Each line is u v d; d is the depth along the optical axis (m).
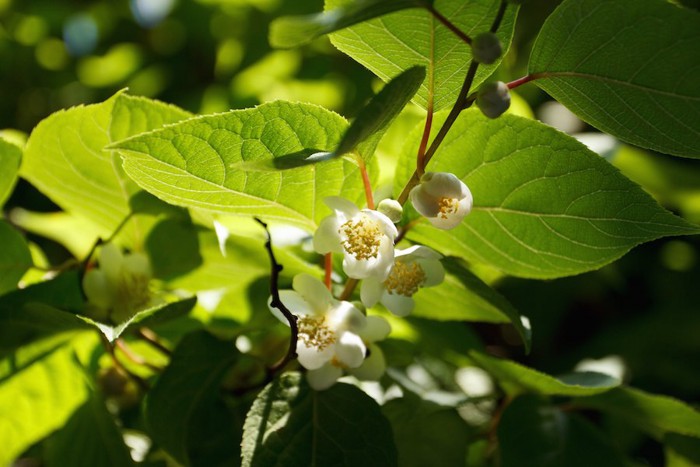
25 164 0.49
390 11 0.39
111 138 0.47
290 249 0.50
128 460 0.48
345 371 0.45
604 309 0.70
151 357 0.51
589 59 0.41
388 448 0.44
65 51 0.83
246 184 0.42
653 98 0.41
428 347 0.52
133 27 0.84
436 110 0.43
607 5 0.40
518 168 0.44
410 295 0.43
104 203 0.49
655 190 0.66
